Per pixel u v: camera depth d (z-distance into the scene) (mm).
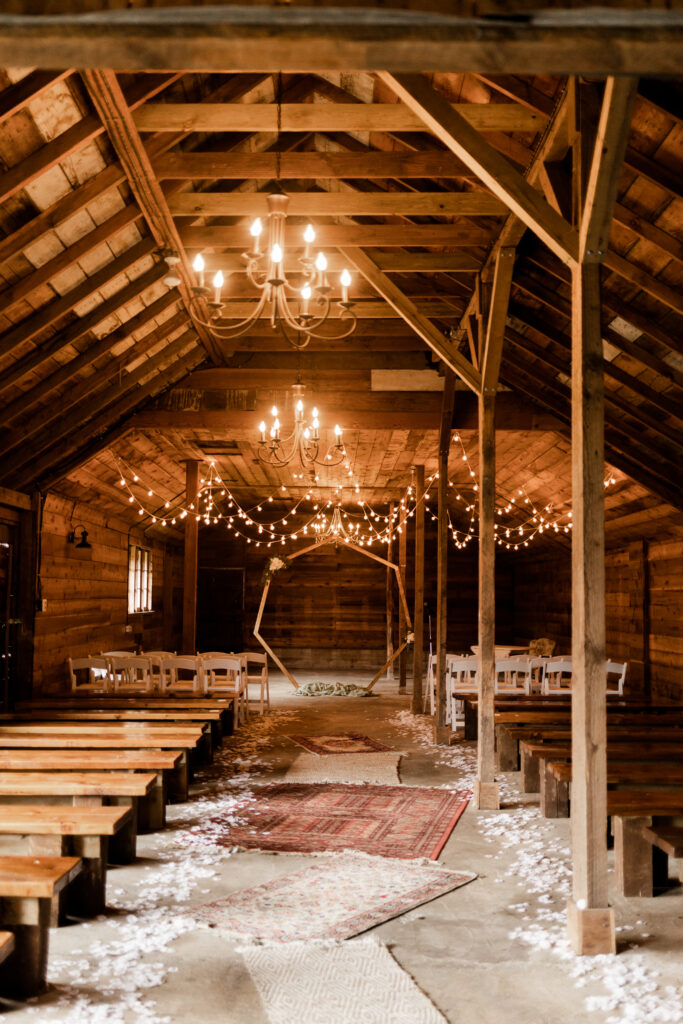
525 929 3846
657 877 4523
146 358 8766
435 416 9922
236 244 6637
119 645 13023
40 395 7480
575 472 3762
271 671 18297
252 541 18516
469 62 1893
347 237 6477
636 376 7340
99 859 3953
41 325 6340
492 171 3566
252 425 9945
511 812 6027
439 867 4727
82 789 4449
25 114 4434
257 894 4270
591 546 3680
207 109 5160
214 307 5043
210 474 13516
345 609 18484
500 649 11961
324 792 6559
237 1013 3023
